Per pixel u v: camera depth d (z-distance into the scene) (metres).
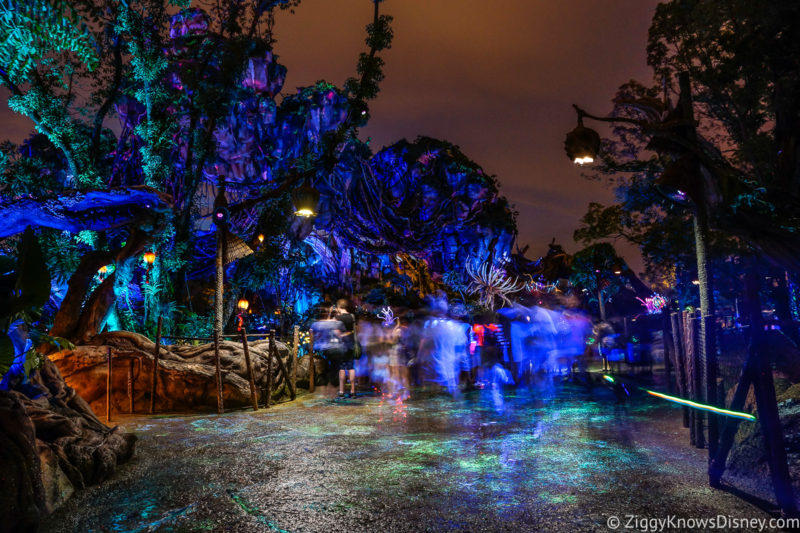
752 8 5.49
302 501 4.41
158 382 10.18
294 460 5.86
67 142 15.29
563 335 14.36
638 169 9.05
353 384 11.62
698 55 6.91
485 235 33.03
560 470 5.16
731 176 4.87
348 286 27.02
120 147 17.98
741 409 4.24
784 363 5.42
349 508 4.22
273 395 11.70
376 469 5.38
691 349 6.07
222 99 16.52
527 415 8.51
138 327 13.53
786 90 5.64
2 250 11.30
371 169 27.64
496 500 4.32
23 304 4.62
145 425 8.38
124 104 18.19
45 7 4.37
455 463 5.55
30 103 14.40
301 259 20.52
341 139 17.06
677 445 6.09
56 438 5.16
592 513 3.97
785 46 5.55
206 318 15.22
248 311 19.41
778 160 5.45
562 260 34.19
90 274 10.75
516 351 14.27
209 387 10.43
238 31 16.97
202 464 5.75
